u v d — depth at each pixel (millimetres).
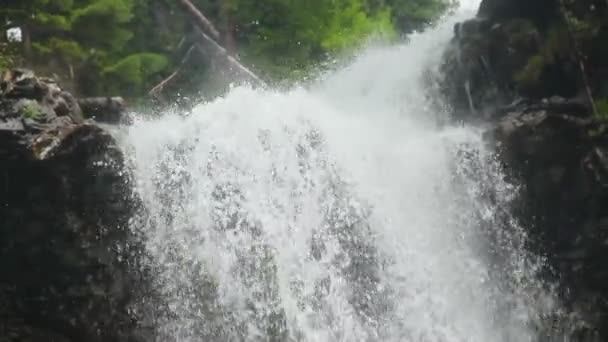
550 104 12750
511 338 11922
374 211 12148
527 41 14539
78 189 9523
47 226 9414
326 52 19656
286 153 12125
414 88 16281
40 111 9414
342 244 11844
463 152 12492
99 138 9578
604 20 13531
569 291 12055
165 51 20719
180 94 19984
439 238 12203
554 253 12094
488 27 15312
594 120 11867
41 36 16109
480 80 15062
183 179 11094
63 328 9750
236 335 10648
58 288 9656
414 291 11828
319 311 11211
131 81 17219
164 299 10352
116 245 10000
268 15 20359
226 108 12055
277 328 10898
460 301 11914
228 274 10938
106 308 9938
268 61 19781
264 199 11680
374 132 13258
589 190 11734
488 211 12289
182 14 21062
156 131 11273
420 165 12578
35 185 9219
